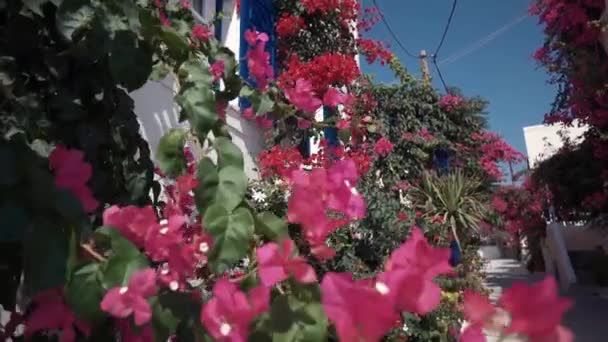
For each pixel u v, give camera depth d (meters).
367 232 4.18
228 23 3.79
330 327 0.98
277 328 0.95
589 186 9.14
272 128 3.68
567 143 9.77
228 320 0.95
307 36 4.80
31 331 1.11
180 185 1.52
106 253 1.12
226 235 1.17
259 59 2.18
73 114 1.57
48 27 1.55
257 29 4.28
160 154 1.54
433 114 7.19
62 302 1.07
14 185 0.93
